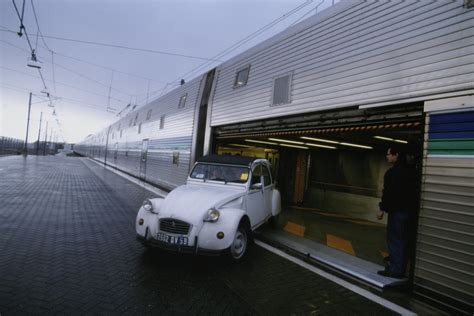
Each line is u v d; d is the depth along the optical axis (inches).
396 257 176.7
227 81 398.6
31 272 153.3
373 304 146.3
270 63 322.7
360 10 229.6
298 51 286.5
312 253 215.8
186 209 180.7
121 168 987.3
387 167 375.9
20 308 118.7
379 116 210.7
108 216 298.7
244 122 355.3
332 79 246.5
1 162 983.6
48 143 3134.8
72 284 143.5
